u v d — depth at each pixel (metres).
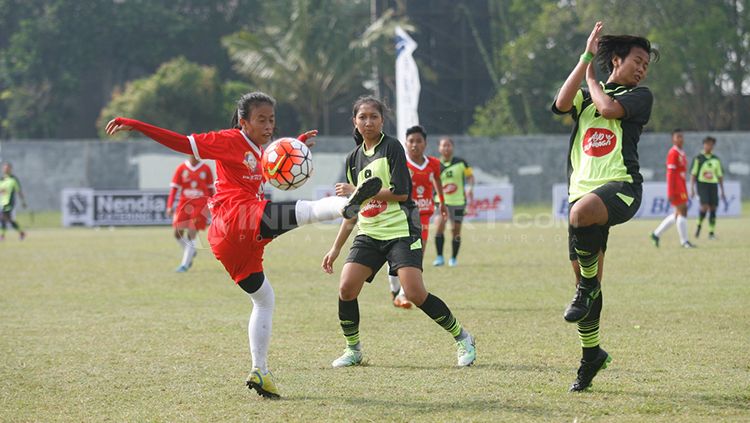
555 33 166.62
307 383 23.34
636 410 19.95
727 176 129.50
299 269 55.22
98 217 109.25
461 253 64.88
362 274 25.41
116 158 124.94
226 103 180.00
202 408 20.84
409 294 24.81
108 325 33.62
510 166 130.88
